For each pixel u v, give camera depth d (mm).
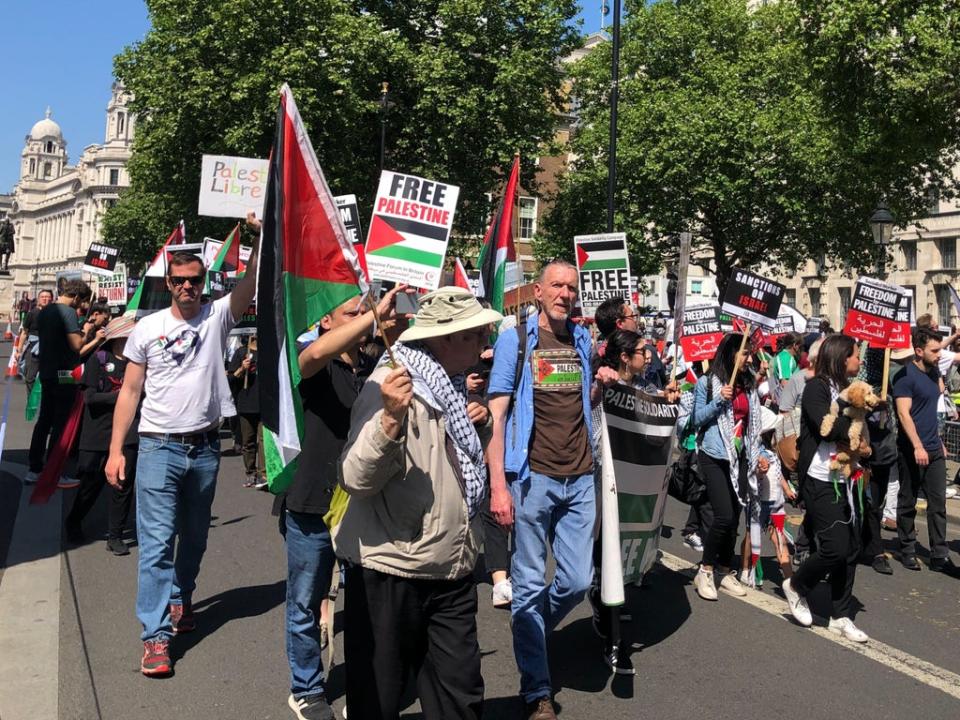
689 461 5938
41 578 6039
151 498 4516
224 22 21859
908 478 7133
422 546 2869
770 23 28812
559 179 30203
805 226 26219
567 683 4414
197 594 5777
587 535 4082
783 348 10734
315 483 3775
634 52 28797
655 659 4754
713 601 5859
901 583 6594
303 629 3820
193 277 4586
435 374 3000
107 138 129875
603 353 5094
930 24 12875
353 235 6609
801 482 5301
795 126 24922
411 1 24812
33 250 146125
